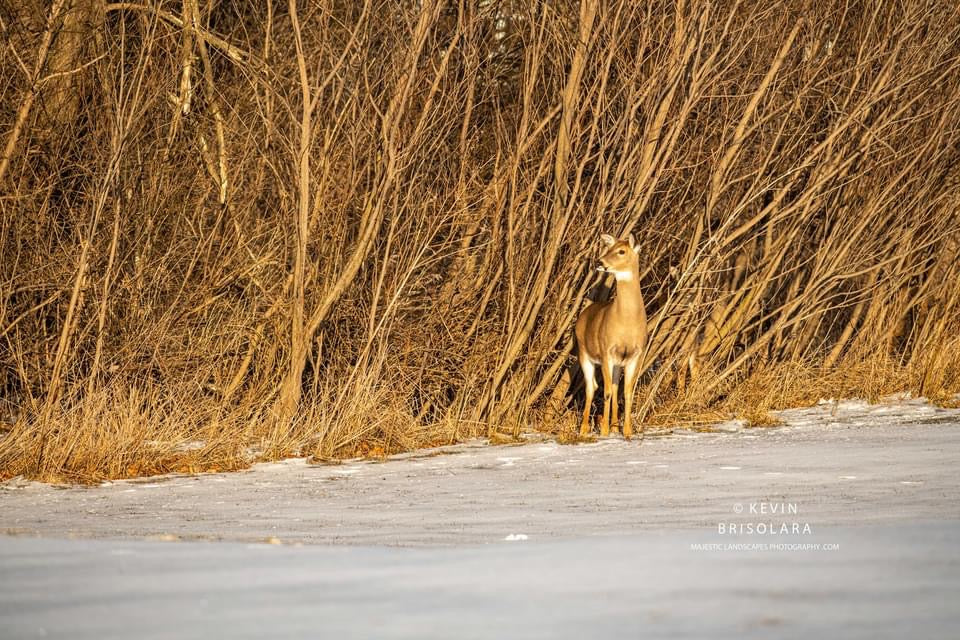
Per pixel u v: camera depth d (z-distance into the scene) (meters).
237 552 22.89
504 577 19.88
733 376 60.50
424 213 53.91
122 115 51.75
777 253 59.97
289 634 16.25
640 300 50.56
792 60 58.78
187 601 18.25
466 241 57.12
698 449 43.69
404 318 56.53
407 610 17.55
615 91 56.41
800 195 60.31
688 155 57.31
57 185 57.50
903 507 28.25
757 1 56.66
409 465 43.53
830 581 19.12
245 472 43.28
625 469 39.00
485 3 57.66
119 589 19.12
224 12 65.50
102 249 55.38
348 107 54.84
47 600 18.36
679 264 59.00
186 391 53.56
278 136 55.34
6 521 31.09
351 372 52.81
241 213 58.00
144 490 38.34
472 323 57.03
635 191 54.84
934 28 60.22
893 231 62.84
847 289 67.88
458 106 55.41
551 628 16.42
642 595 18.34
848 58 61.38
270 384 54.75
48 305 56.66
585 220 54.66
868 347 63.19
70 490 39.34
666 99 54.34
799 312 63.78
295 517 30.83
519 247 55.84
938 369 58.44
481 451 47.62
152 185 56.06
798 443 43.72
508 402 54.94
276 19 63.72
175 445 47.44
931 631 16.08
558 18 54.78
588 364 52.44
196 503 34.56
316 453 47.16
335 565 21.19
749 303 60.22
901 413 52.44
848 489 31.83
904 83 58.66
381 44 55.25
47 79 54.03
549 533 26.38
